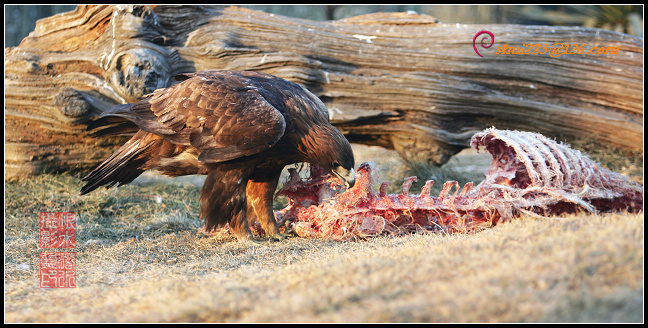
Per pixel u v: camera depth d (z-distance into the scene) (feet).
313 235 14.44
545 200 13.33
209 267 11.72
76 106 21.34
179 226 17.57
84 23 22.02
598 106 23.03
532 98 23.09
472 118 23.43
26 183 21.53
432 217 14.17
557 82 22.82
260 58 22.16
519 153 13.61
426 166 22.79
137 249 14.07
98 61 21.47
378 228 13.76
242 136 13.39
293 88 14.73
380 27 23.32
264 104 13.47
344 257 10.66
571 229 9.61
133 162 15.29
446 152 23.56
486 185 14.12
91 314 8.11
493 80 23.08
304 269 9.60
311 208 14.74
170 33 22.52
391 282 7.59
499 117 23.16
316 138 13.84
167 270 11.56
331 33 22.94
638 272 6.79
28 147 22.08
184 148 14.55
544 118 22.98
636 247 7.58
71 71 22.03
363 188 14.05
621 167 22.48
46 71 22.09
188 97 13.89
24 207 19.38
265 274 9.84
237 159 14.05
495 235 10.60
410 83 22.76
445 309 6.31
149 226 17.66
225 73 14.69
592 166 13.79
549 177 13.42
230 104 13.51
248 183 15.33
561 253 7.59
